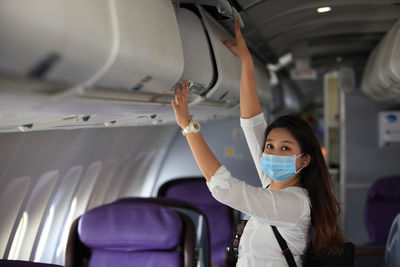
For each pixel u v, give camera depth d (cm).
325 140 638
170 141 597
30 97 107
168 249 271
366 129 558
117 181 455
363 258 379
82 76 112
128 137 411
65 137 296
